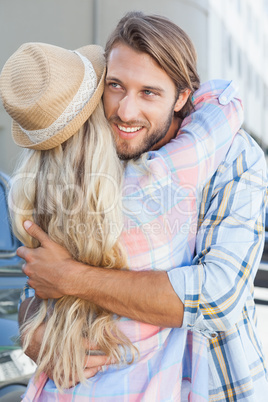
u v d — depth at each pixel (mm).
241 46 10914
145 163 1231
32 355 1290
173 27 1263
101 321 1213
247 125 11008
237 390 1240
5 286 2049
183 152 1248
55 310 1263
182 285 1168
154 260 1220
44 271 1232
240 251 1194
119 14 8570
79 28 8414
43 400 1267
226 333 1252
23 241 1340
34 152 1339
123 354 1216
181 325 1185
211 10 9750
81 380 1188
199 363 1235
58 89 1191
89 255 1225
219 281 1164
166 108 1267
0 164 6746
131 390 1188
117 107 1257
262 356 1324
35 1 8297
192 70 1317
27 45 1256
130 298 1173
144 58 1220
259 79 11562
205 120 1312
